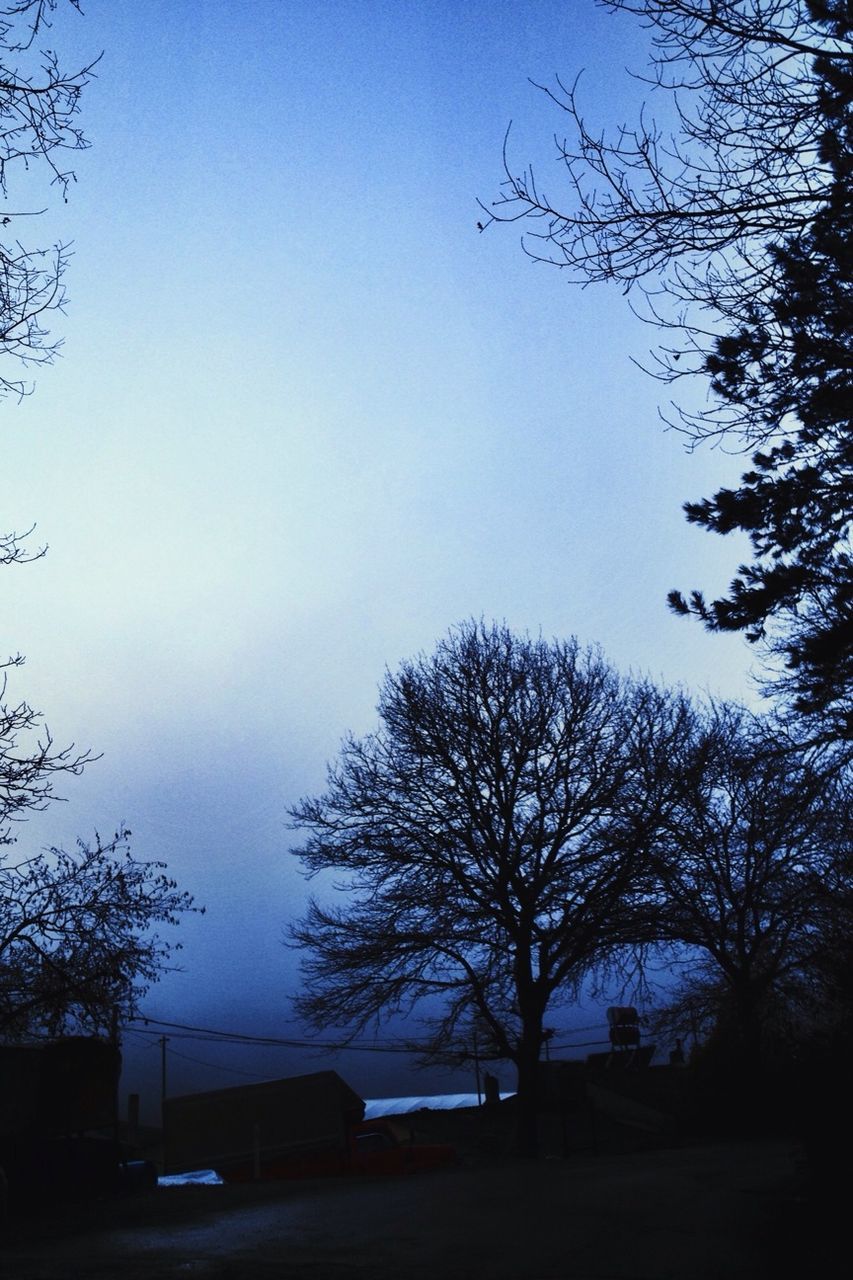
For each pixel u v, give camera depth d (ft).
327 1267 36.27
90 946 64.59
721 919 119.55
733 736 118.62
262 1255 38.91
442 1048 123.03
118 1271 36.37
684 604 54.44
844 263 29.76
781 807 61.52
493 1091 173.37
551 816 119.14
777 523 48.42
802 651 51.98
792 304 30.19
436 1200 52.29
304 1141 116.57
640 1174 60.13
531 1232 42.24
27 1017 65.00
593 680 123.75
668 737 121.29
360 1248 40.04
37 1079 61.82
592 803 118.11
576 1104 163.73
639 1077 164.14
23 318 32.14
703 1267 35.12
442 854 118.83
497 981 119.03
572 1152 133.08
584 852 118.11
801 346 30.86
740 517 47.75
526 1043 116.47
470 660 123.13
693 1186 53.01
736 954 123.54
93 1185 63.67
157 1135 176.76
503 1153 119.03
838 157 28.35
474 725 120.37
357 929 119.34
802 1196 45.24
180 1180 115.14
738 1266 35.12
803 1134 43.62
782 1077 46.55
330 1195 58.49
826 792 59.41
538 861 118.62
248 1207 54.60
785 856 111.86
